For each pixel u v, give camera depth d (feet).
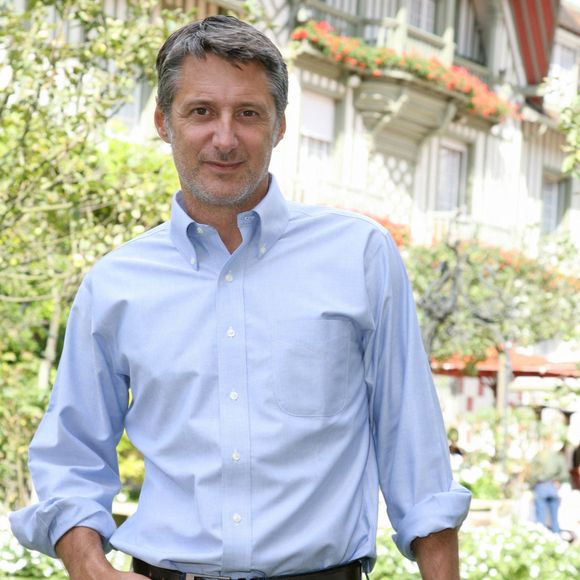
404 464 7.83
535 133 89.25
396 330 7.98
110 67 30.35
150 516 7.83
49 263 26.81
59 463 8.27
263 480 7.55
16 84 23.99
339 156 71.15
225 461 7.55
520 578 24.67
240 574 7.56
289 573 7.57
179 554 7.62
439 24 77.51
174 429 7.77
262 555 7.50
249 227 7.89
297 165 68.08
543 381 61.72
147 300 7.95
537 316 64.90
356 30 73.10
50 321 35.63
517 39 86.63
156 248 8.11
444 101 76.28
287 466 7.57
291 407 7.61
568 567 24.90
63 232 27.73
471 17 84.07
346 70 70.64
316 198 67.26
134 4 24.95
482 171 83.76
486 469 41.68
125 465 31.48
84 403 8.29
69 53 24.26
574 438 62.03
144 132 55.21
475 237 67.05
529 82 87.86
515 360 59.11
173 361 7.78
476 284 60.49
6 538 23.22
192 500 7.70
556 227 93.40
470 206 82.48
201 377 7.70
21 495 33.37
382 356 7.94
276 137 7.95
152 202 24.85
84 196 24.79
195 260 7.93
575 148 24.13
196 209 7.98
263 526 7.50
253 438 7.57
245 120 7.57
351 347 7.86
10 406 33.40
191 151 7.60
